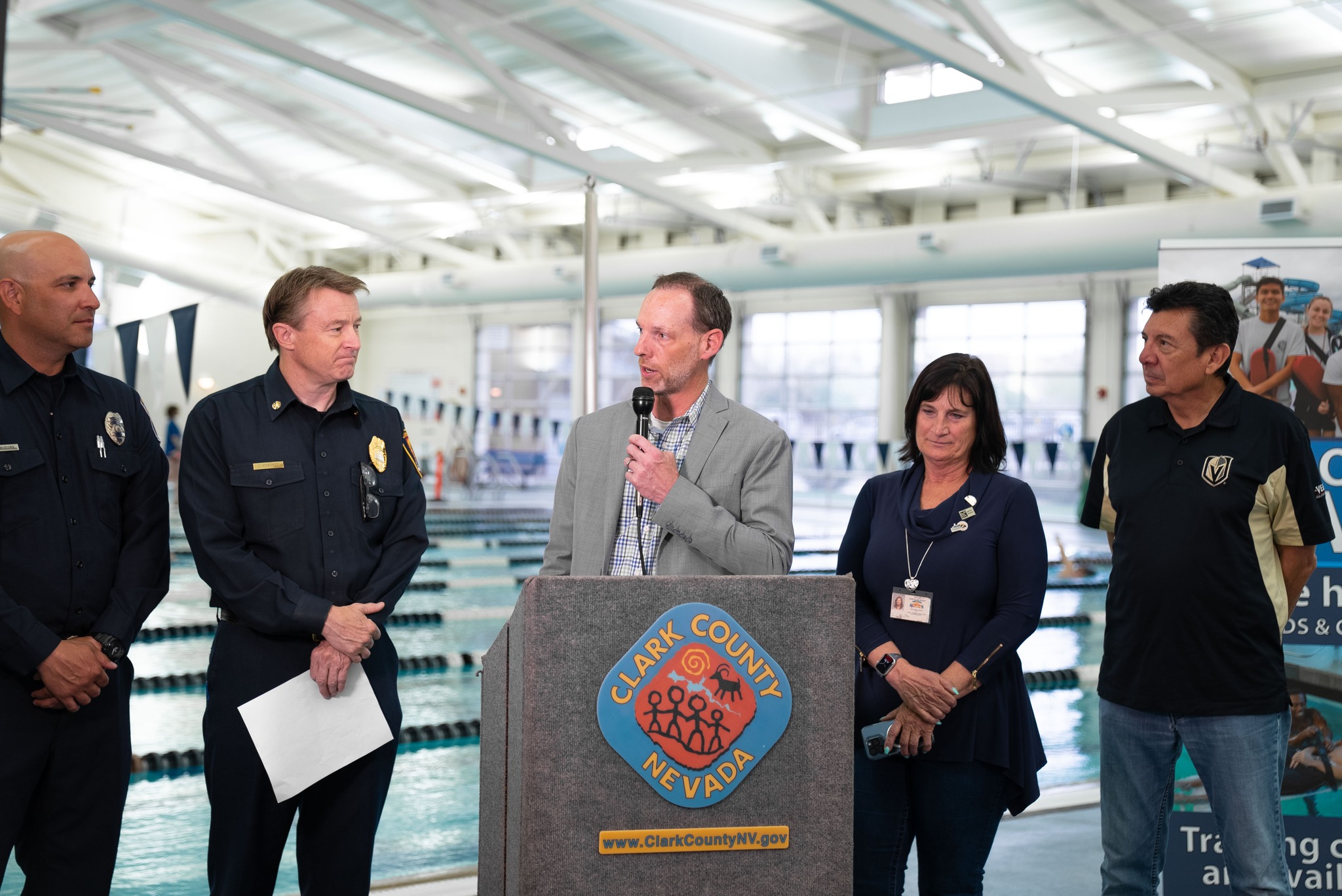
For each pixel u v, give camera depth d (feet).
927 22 26.71
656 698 4.31
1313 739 8.16
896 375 50.75
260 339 46.01
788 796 4.42
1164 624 6.59
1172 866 8.05
